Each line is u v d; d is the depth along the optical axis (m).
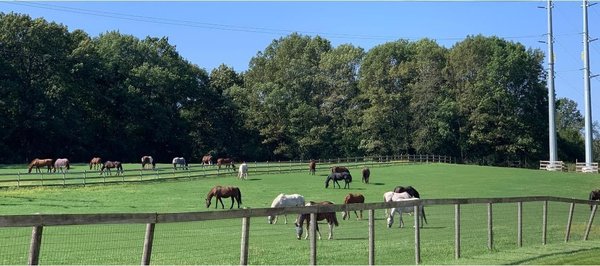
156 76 88.88
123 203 35.06
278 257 14.91
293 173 57.56
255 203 36.62
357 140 94.81
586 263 13.89
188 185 45.88
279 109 96.06
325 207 11.75
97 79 84.69
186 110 94.69
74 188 41.41
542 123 89.56
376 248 16.86
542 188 48.44
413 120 91.56
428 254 15.58
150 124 87.19
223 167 60.62
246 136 97.81
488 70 89.75
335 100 98.19
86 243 17.25
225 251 16.20
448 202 14.59
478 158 91.62
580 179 55.94
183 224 23.28
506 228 23.05
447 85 94.00
